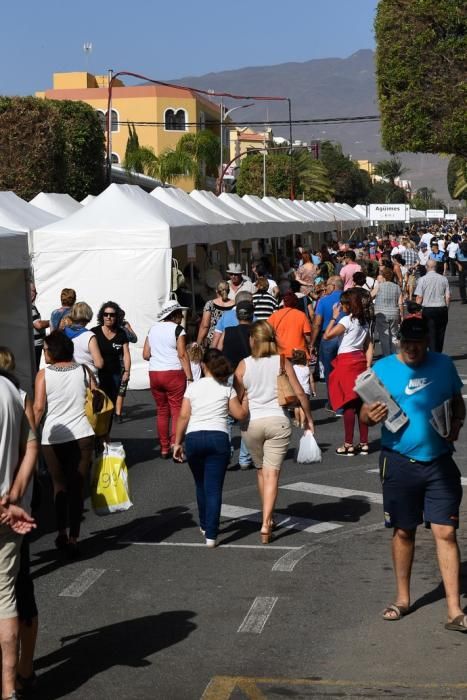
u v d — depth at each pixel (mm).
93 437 9039
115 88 76812
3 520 5652
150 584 8125
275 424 9172
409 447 6855
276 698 5883
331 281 16922
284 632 6996
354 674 6230
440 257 37500
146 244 18875
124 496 9109
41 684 6168
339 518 10086
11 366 6871
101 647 6766
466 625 6809
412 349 6820
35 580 8273
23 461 5898
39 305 19125
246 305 12789
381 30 36375
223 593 7871
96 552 9086
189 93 77062
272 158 78812
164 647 6742
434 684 6039
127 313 19016
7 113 33469
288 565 8570
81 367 9094
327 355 16688
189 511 10523
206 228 22047
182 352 13008
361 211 68938
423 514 7004
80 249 18969
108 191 19891
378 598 7668
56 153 34531
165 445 13266
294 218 39438
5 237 10570
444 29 35562
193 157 57969
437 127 36375
